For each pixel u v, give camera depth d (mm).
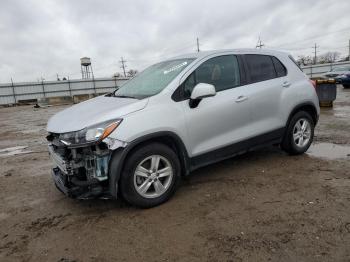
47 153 7766
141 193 3963
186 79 4434
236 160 5770
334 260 2824
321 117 10344
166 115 4086
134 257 3062
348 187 4336
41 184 5348
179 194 4418
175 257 3014
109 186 3832
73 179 3877
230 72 4922
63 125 3961
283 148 5738
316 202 3932
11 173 6129
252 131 5000
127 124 3799
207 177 5000
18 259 3166
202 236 3330
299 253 2943
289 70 5648
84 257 3121
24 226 3844
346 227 3328
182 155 4297
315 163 5410
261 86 5137
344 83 23516
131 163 3844
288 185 4516
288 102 5449
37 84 50250
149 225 3631
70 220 3904
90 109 4250
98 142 3660
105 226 3684
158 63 5387
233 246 3113
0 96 47688
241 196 4234
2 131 12844
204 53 4840
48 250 3293
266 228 3398
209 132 4504
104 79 55844
